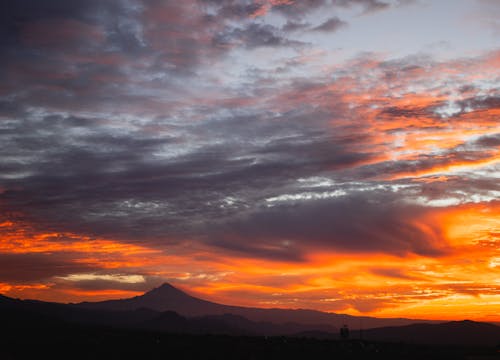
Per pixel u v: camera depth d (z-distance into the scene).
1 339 97.62
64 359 79.00
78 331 122.81
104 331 127.25
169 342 96.94
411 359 85.19
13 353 82.31
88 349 86.62
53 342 94.12
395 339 188.38
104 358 80.25
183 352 84.88
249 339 103.62
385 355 86.75
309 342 101.19
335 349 90.31
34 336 105.44
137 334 118.81
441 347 106.12
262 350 86.81
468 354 95.00
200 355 82.62
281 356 82.25
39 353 83.06
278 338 108.25
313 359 80.56
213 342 97.25
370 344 103.12
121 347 89.12
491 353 96.12
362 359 82.31
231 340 101.50
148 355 82.31
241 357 81.19
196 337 109.69
